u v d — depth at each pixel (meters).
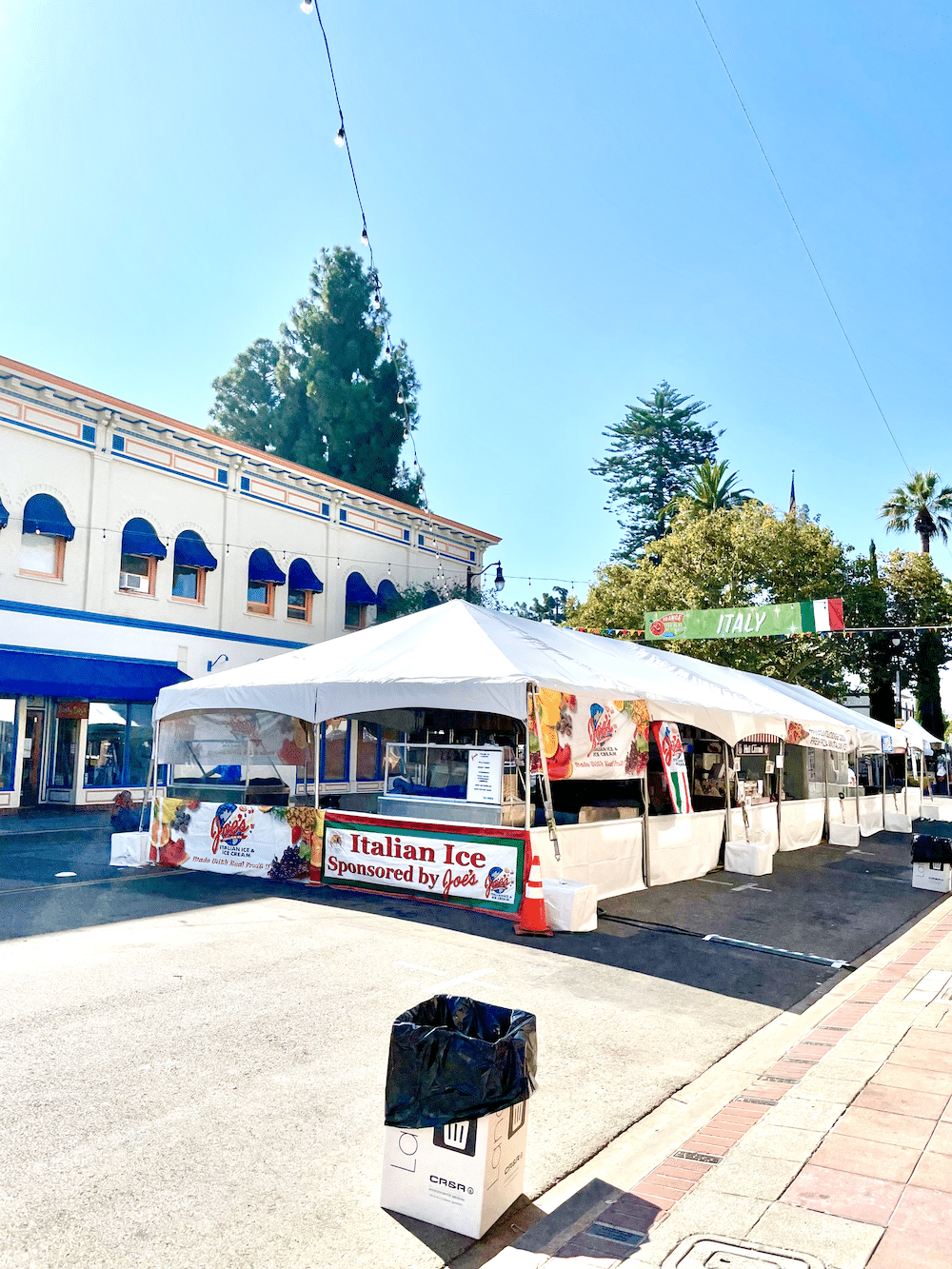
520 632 13.69
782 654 30.77
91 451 21.20
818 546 30.19
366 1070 5.66
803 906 12.50
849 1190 4.00
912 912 12.59
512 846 10.39
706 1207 3.90
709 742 18.47
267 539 25.98
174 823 13.13
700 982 8.27
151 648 22.23
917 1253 3.44
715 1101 5.55
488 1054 3.98
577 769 11.49
